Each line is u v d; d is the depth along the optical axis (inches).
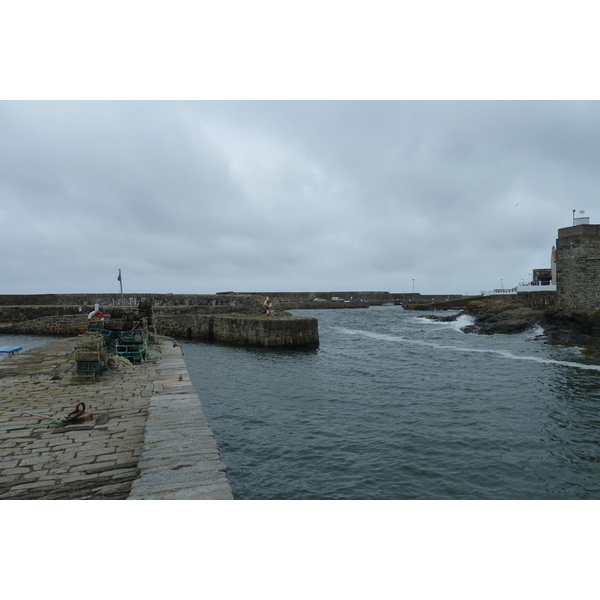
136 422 271.0
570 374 620.7
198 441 223.0
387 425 408.5
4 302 1641.2
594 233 878.4
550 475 299.3
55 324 1393.9
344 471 306.8
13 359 517.3
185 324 1307.8
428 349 935.0
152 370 439.5
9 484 186.1
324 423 418.0
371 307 3484.3
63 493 178.7
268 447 355.6
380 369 706.8
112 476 195.2
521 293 1344.7
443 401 493.7
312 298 3604.8
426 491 275.6
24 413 284.5
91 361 381.4
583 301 885.2
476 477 295.9
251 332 1077.8
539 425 403.5
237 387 585.0
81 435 247.0
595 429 391.5
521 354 810.2
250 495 271.7
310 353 919.7
